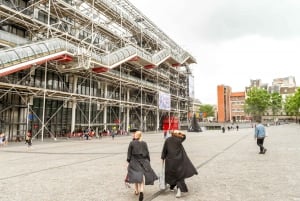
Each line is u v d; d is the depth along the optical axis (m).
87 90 39.12
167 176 6.17
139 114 53.84
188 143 22.58
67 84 35.03
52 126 33.25
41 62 25.25
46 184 7.48
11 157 14.22
